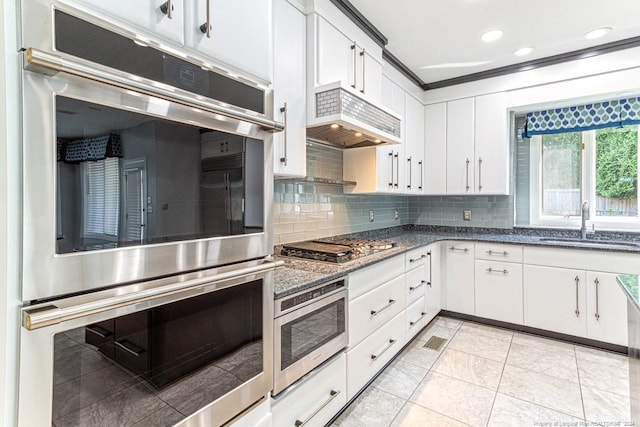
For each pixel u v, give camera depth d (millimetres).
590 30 2451
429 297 3006
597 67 2732
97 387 747
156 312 858
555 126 3195
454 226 3812
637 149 2934
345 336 1766
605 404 1890
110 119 755
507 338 2801
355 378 1877
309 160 2535
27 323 625
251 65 1133
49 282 671
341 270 1720
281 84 1759
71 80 687
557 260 2748
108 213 760
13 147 631
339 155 2836
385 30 2438
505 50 2773
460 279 3234
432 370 2281
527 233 3375
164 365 883
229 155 1060
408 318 2568
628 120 2875
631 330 1446
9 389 641
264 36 1190
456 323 3154
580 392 2012
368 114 2133
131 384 812
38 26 646
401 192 3123
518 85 3086
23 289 642
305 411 1499
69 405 702
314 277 1566
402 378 2180
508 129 3230
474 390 2043
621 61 2637
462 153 3400
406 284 2529
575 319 2680
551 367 2314
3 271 634
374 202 3422
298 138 1873
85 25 714
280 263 1212
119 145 773
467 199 3732
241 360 1113
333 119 1842
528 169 3430
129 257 802
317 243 2426
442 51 2777
